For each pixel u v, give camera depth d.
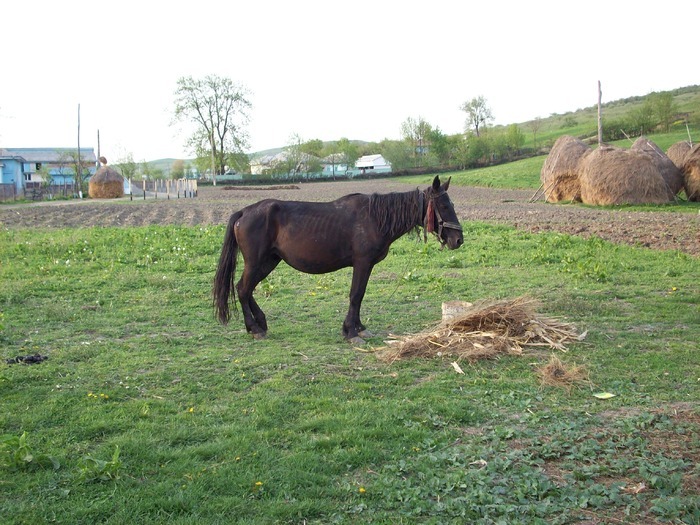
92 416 5.58
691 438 5.11
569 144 34.00
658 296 10.59
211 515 4.01
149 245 16.92
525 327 8.09
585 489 4.31
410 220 8.11
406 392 6.28
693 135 68.00
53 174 73.50
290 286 12.02
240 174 94.44
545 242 16.44
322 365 7.16
